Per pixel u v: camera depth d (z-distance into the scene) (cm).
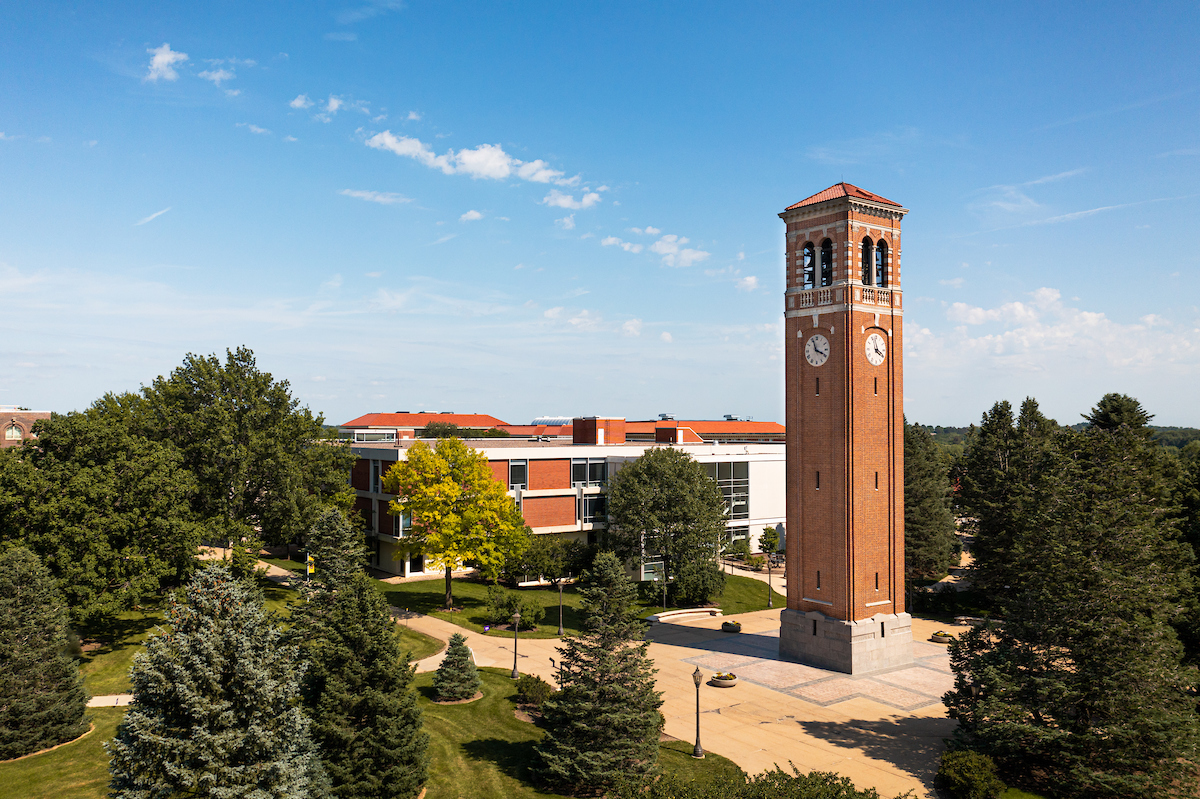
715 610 6556
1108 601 3111
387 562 7262
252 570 5503
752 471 9181
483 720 3509
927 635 5838
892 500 4809
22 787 2694
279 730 2247
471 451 6038
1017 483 6662
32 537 3828
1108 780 2780
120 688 3712
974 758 3033
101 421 4475
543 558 6838
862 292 4684
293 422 5816
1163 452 6556
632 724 2842
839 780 2552
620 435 8981
